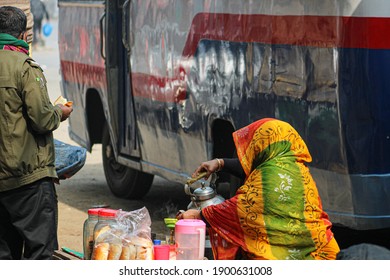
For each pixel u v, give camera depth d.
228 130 16.16
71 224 18.30
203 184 11.19
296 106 13.63
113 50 19.52
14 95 11.84
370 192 12.92
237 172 11.06
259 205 10.09
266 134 10.31
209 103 15.85
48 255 12.21
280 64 13.93
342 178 13.04
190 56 16.45
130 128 19.45
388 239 14.97
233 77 15.11
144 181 20.52
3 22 12.07
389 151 12.98
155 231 17.44
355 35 12.80
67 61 22.92
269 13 14.15
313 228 10.16
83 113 22.03
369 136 12.91
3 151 11.94
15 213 12.16
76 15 22.08
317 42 13.21
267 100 14.24
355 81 12.84
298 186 10.14
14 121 11.89
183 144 16.97
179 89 16.88
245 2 14.75
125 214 10.13
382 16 12.80
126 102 19.58
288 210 10.09
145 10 18.27
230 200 10.25
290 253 10.12
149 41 18.09
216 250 10.37
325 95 13.12
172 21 17.09
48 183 12.26
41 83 11.93
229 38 15.21
